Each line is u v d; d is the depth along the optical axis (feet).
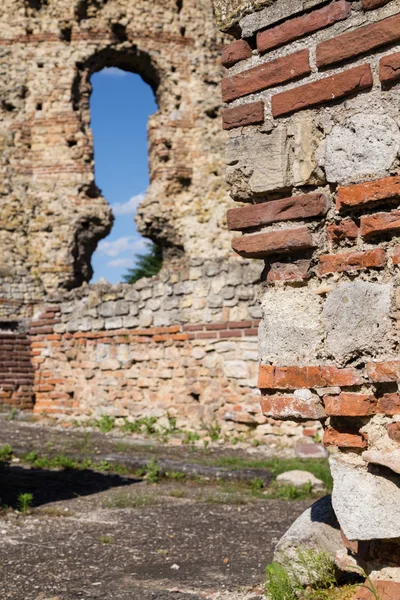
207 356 34.81
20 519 18.42
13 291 65.57
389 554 10.23
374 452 10.04
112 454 28.94
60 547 15.67
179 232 70.33
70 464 26.55
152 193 70.59
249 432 33.24
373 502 10.15
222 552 15.48
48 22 69.26
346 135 10.62
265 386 11.34
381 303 10.20
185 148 70.74
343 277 10.72
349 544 10.53
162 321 36.86
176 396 36.09
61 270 66.85
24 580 13.17
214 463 26.96
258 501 21.66
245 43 11.92
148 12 70.59
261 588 12.46
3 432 35.40
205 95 71.10
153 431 36.32
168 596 12.20
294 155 11.25
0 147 67.41
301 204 11.09
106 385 39.63
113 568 14.08
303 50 11.14
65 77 68.80
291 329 11.15
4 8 69.05
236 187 11.87
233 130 11.94
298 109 11.18
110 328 39.58
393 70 10.14
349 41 10.57
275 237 11.29
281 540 11.92
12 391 48.93
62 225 67.36
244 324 33.68
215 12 12.30
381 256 10.32
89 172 68.39
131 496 21.80
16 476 24.66
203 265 35.19
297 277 11.27
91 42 69.15
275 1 11.46
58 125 68.33
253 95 11.75
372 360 10.25
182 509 20.29
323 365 10.76
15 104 68.33
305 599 11.03
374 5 10.36
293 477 23.84
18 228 66.69
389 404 10.12
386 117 10.26
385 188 10.19
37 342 43.88
